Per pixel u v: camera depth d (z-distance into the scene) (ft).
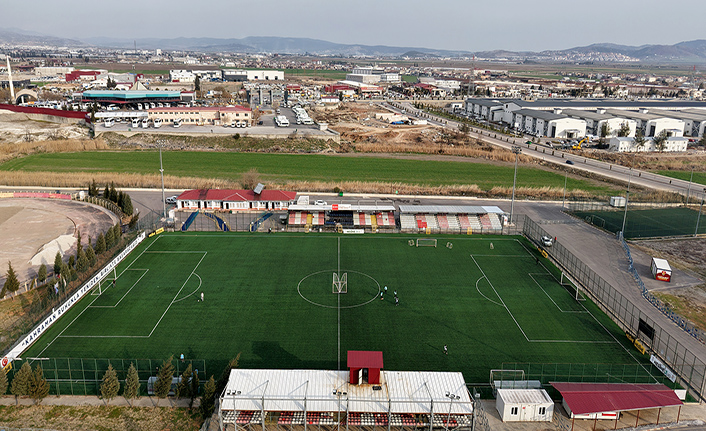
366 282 285.64
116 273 290.35
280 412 173.88
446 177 546.67
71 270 269.64
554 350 219.20
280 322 239.09
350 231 367.45
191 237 351.87
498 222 385.91
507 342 225.35
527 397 179.22
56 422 170.71
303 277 290.56
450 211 384.06
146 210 407.85
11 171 519.60
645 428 171.73
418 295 270.67
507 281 290.76
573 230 384.88
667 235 374.43
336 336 227.40
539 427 172.96
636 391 180.34
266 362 205.87
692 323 244.22
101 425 169.78
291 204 399.03
